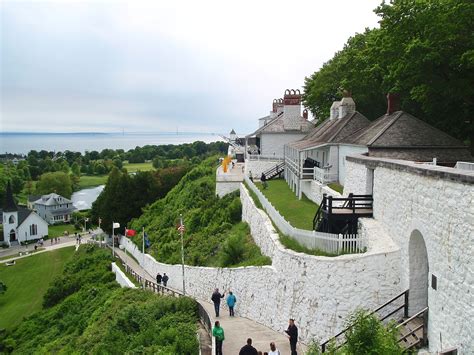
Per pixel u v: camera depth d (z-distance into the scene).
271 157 54.38
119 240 64.12
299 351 18.77
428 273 15.68
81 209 123.25
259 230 30.95
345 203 23.50
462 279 12.35
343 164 32.34
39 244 86.56
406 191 16.89
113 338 23.73
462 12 24.89
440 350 13.54
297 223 28.42
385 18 29.53
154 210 63.72
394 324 14.15
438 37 25.75
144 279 37.53
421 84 28.34
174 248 43.00
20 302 53.25
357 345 11.95
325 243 20.19
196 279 32.31
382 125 27.69
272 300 22.72
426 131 26.50
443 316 13.45
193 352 18.72
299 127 54.75
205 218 46.00
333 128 36.47
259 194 35.81
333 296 18.34
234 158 83.31
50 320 42.19
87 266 54.56
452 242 12.97
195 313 24.77
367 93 41.88
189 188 60.00
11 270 68.56
